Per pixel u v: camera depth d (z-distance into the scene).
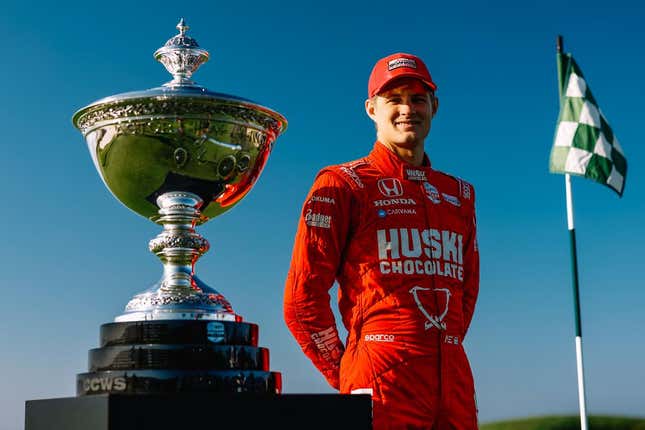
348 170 4.77
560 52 11.90
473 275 5.08
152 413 3.01
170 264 3.88
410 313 4.52
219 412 3.10
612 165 11.52
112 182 3.95
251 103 3.81
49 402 3.35
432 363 4.48
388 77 4.80
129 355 3.41
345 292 4.75
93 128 3.86
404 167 4.83
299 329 4.70
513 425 17.34
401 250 4.62
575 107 11.67
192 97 3.69
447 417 4.52
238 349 3.49
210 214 4.17
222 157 3.85
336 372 4.74
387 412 4.40
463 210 4.97
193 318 3.61
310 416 3.23
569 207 11.46
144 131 3.75
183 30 4.15
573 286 11.12
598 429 17.56
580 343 10.88
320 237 4.64
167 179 3.87
